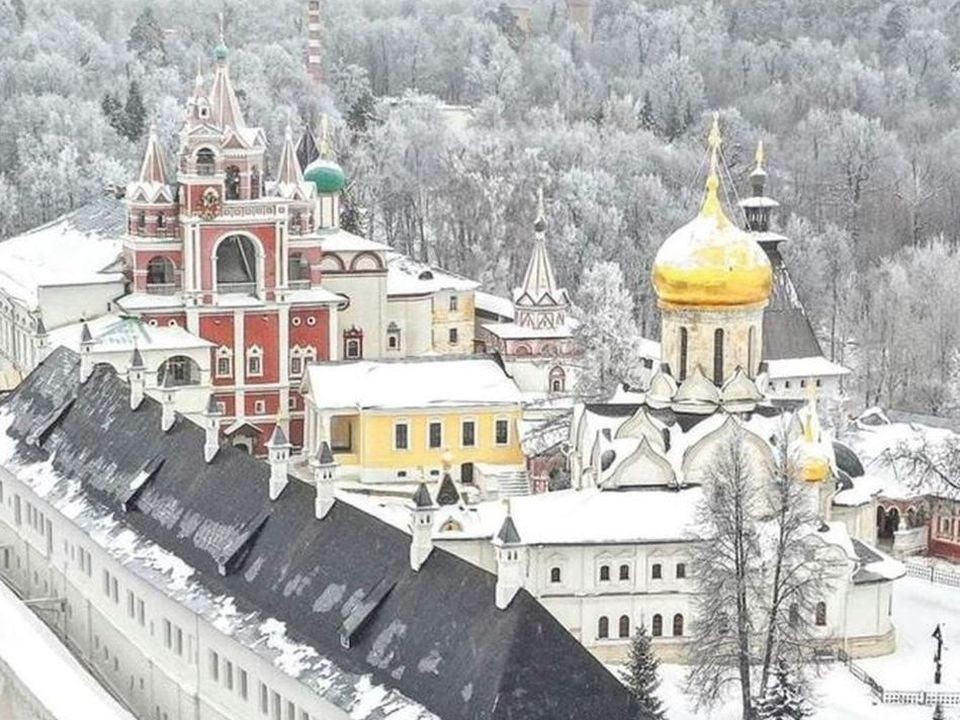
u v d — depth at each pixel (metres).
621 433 170.75
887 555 187.50
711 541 144.38
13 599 155.38
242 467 142.50
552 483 196.88
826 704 150.50
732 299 173.38
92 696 134.62
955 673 158.12
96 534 149.75
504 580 111.00
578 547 160.88
